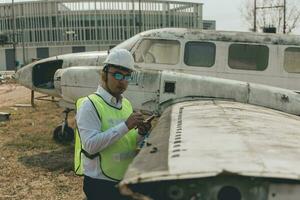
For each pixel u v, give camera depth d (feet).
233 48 31.37
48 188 23.21
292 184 6.98
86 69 28.17
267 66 31.50
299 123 15.34
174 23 254.68
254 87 26.17
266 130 11.30
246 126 11.78
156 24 254.06
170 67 31.22
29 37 269.64
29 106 60.80
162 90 26.48
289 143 9.57
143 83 26.63
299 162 7.72
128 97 26.81
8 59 272.10
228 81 26.48
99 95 11.85
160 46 31.50
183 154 8.36
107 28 257.75
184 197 7.24
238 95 25.98
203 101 23.27
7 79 130.82
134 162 8.36
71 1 260.42
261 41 31.50
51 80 36.11
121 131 11.34
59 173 26.04
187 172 7.09
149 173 7.29
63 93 28.81
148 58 31.58
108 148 11.72
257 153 8.25
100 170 11.72
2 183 24.00
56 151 31.83
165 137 10.63
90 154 11.58
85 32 261.24
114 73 11.61
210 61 31.32
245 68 31.48
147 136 12.32
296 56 31.55
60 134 34.65
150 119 12.46
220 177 7.09
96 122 11.54
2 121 46.52
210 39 31.35
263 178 6.98
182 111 17.21
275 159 7.82
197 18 257.96
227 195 7.15
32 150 32.19
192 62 31.35
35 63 36.27
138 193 7.39
